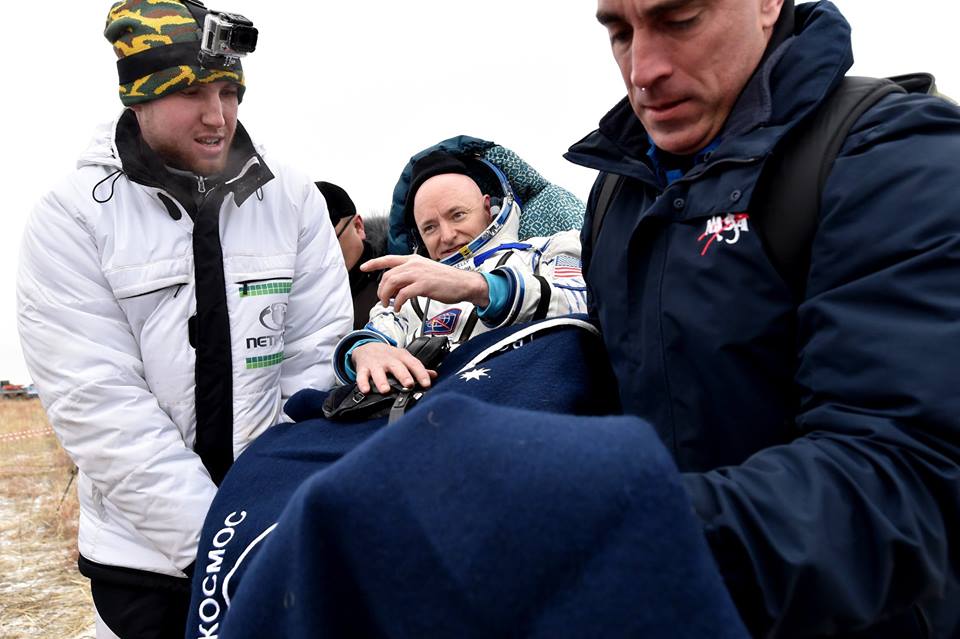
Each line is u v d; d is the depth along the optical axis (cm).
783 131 112
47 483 779
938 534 89
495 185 239
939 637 105
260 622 74
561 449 63
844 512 88
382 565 65
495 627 61
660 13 117
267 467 166
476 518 63
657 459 62
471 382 153
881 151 104
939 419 90
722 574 86
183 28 200
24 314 208
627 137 140
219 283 209
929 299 94
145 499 199
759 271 114
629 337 130
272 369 217
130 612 211
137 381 208
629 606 59
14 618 445
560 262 204
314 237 237
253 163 217
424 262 178
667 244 124
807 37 118
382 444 69
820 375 101
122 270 204
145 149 208
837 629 88
